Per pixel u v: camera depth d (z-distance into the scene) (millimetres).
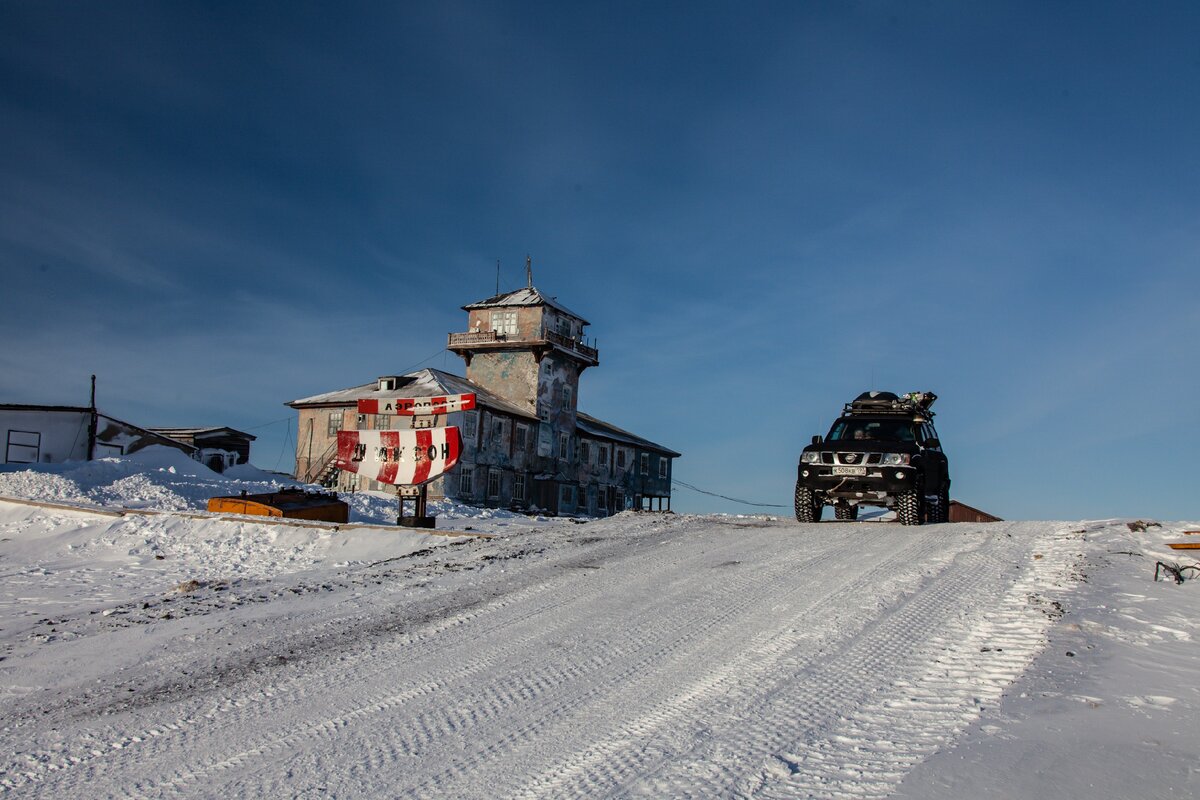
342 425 53906
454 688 7383
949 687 6570
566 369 60312
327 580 13438
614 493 65438
